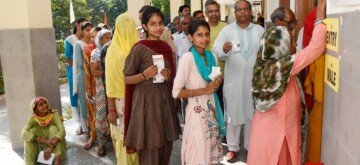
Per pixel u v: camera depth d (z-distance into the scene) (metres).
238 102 4.09
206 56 3.27
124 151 3.62
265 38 2.69
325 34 2.51
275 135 2.79
